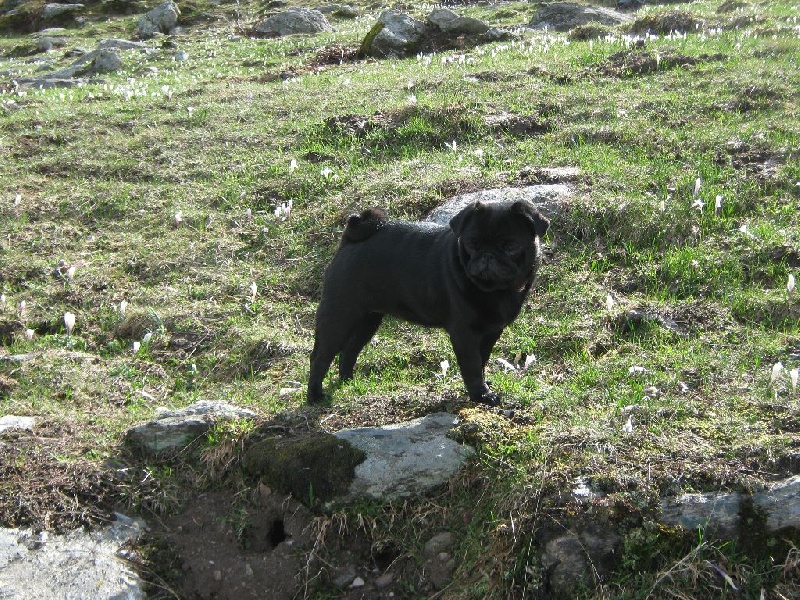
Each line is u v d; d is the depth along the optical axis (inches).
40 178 151.7
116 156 157.1
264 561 96.4
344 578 95.7
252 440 101.3
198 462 101.2
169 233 136.0
